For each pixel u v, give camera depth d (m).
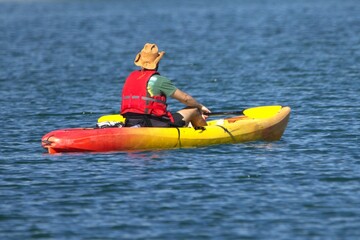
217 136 25.64
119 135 24.45
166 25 100.31
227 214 18.52
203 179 21.50
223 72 48.56
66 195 20.27
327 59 54.06
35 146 26.52
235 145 25.72
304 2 158.12
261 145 25.77
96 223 18.05
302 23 95.50
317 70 47.56
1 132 29.33
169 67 52.59
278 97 37.28
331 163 23.19
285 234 17.16
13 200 19.92
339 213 18.50
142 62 25.20
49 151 24.69
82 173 22.27
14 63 57.62
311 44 66.75
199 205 19.20
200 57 59.03
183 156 24.08
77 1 184.38
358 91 38.12
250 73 47.44
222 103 36.34
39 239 17.12
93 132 24.45
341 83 41.34
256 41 72.06
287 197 19.77
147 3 170.75
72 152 24.47
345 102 34.62
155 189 20.59
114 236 17.20
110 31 91.62
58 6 161.12
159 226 17.77
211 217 18.31
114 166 22.92
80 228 17.73
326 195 19.91
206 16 117.62
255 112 27.09
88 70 52.31
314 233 17.20
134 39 79.69
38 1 184.00
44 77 48.47
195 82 44.31
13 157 24.62
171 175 21.92
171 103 37.16
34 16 126.38
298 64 51.44
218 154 24.38
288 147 25.45
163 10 138.75
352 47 62.78
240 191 20.33
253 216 18.34
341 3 150.00
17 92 41.56
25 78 47.97
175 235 17.19
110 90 42.06
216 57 58.50
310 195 19.92
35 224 18.06
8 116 33.19
